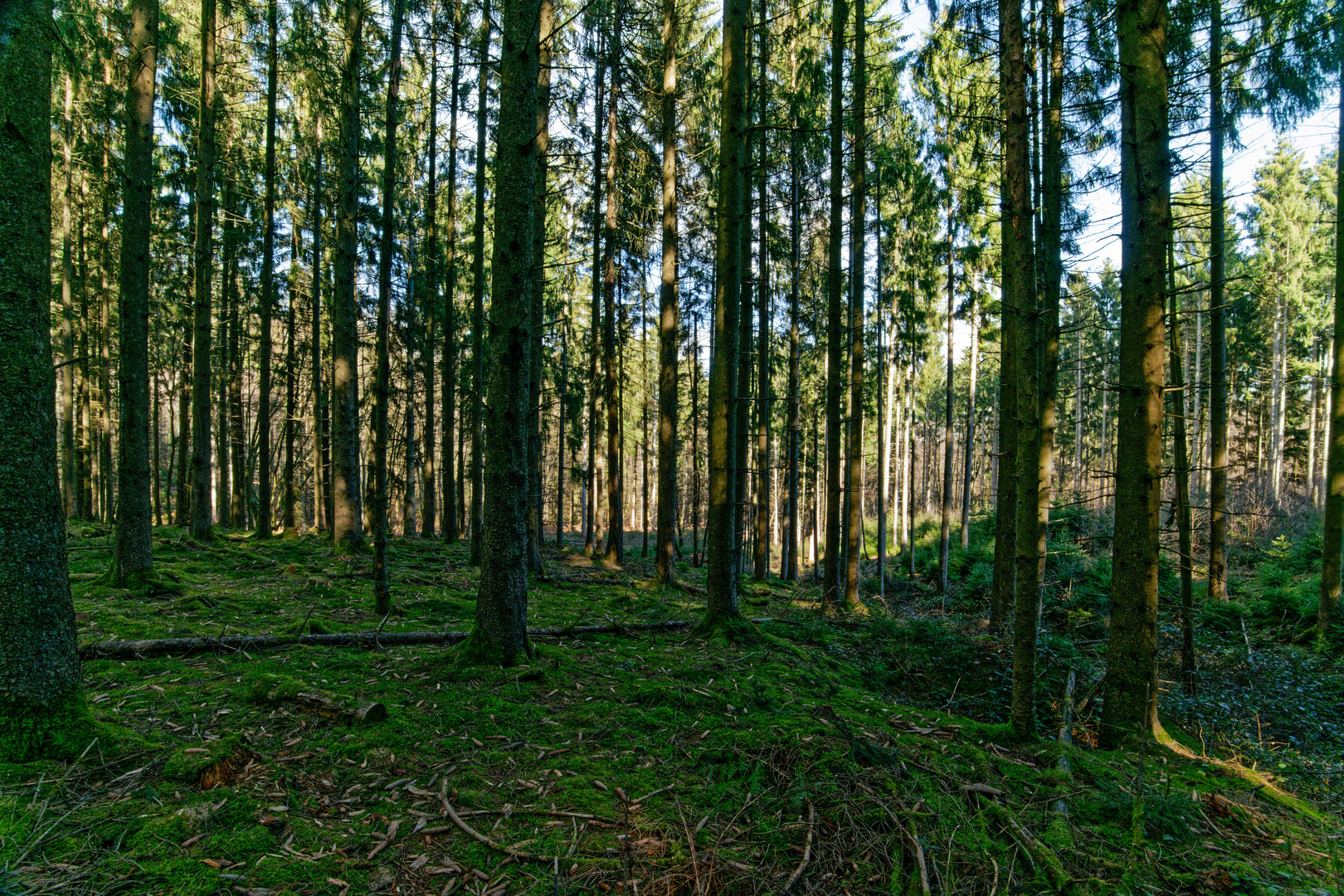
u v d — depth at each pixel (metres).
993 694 6.32
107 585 7.16
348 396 11.80
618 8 12.19
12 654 3.26
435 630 6.62
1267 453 32.59
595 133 13.74
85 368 18.77
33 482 3.34
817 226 15.77
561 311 18.64
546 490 33.88
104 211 15.27
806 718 4.78
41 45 3.35
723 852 3.10
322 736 3.93
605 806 3.45
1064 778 4.20
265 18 12.47
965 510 19.00
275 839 2.96
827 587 10.31
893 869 3.07
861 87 10.39
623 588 10.75
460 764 3.79
